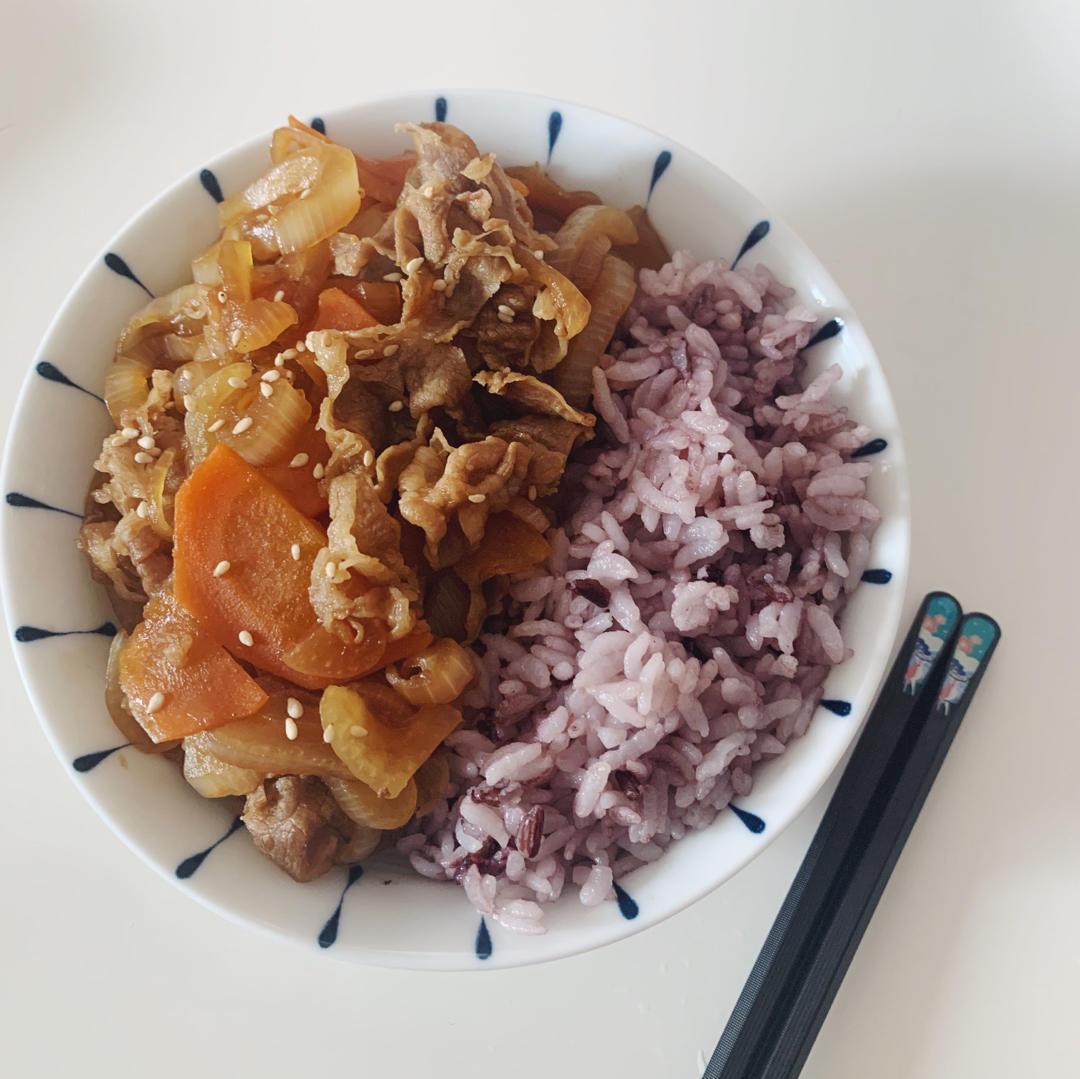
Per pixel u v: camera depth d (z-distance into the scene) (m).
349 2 0.27
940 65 0.27
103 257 0.21
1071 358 0.25
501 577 0.21
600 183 0.23
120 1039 0.23
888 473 0.21
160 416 0.21
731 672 0.20
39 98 0.27
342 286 0.21
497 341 0.20
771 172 0.26
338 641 0.19
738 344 0.22
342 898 0.20
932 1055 0.22
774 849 0.23
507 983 0.23
